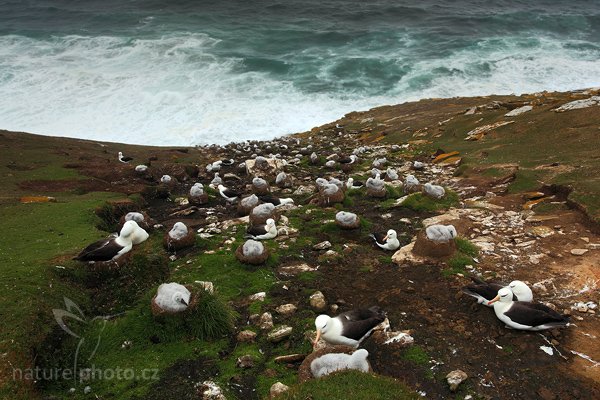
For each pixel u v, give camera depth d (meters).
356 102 36.22
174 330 7.71
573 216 11.82
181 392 6.65
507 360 7.07
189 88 37.47
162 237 12.05
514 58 44.44
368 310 7.65
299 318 8.31
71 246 10.17
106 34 53.88
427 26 58.78
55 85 37.22
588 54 45.09
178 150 25.09
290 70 42.62
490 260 10.12
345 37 54.53
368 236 11.90
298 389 5.93
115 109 33.34
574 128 18.72
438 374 6.85
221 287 9.27
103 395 6.60
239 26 58.91
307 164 21.36
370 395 5.76
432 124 26.92
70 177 17.64
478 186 15.52
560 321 7.34
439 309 8.36
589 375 6.71
